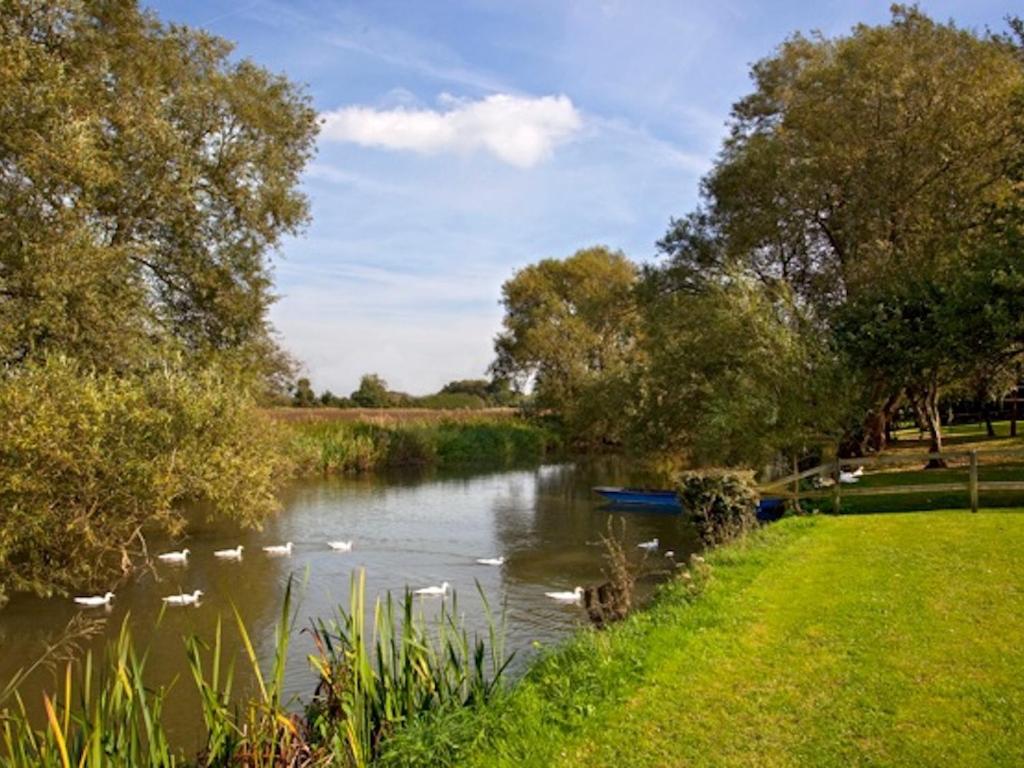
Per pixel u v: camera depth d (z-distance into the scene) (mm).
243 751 6605
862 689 7055
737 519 16656
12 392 14906
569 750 6156
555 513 28484
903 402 36281
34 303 17797
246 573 19141
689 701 6965
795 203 28594
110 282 20203
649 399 31188
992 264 20016
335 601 16453
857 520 15641
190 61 26312
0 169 17797
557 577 18438
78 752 6363
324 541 23312
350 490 36156
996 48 26797
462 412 66812
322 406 77125
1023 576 10508
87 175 18062
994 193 24938
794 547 13227
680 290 33750
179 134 24344
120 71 23609
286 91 28469
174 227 24609
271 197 27453
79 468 15602
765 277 31406
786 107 31641
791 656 7945
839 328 24391
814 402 22828
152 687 11688
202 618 15398
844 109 26656
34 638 14234
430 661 8891
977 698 6750
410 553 21516
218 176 25812
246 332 27359
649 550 20938
